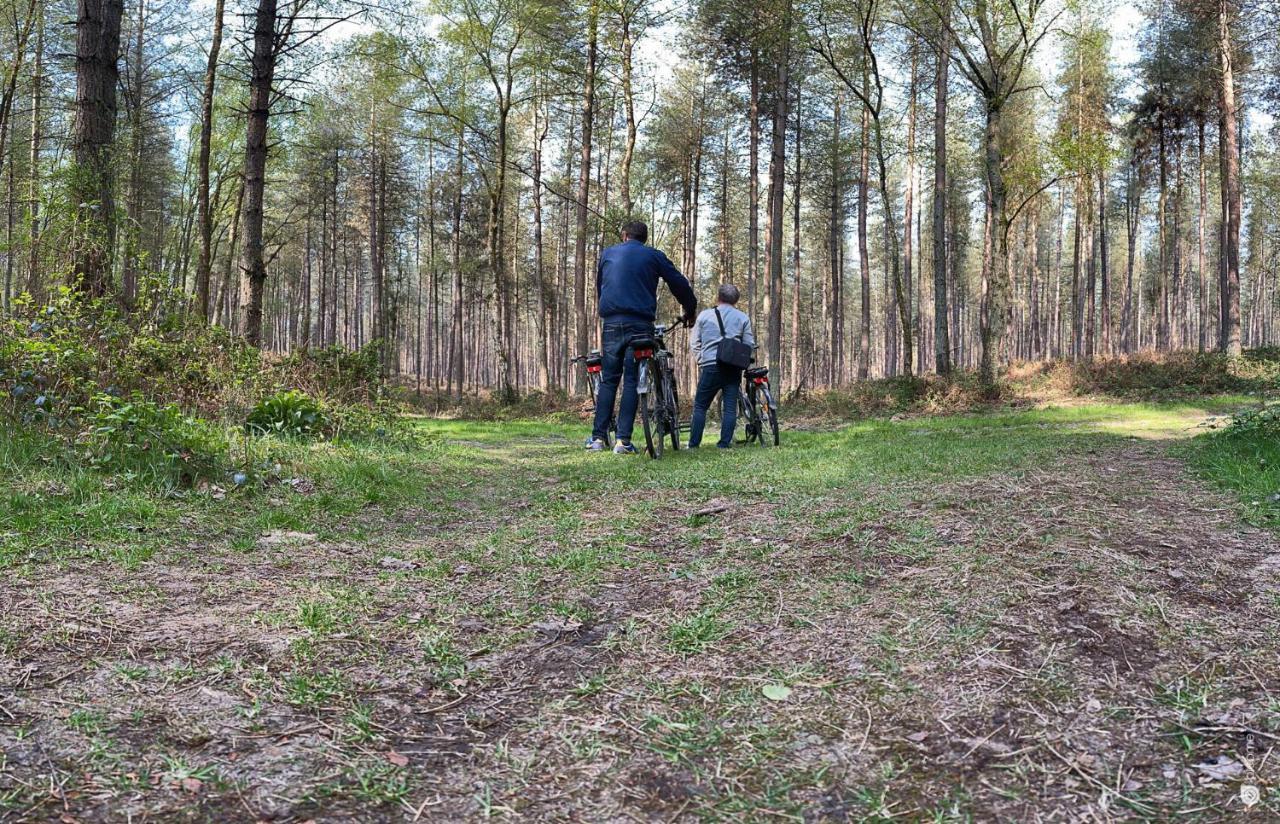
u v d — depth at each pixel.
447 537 3.45
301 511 3.75
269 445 4.96
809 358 52.81
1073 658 1.96
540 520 3.73
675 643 2.14
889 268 38.66
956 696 1.79
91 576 2.52
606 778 1.49
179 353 6.11
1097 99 28.08
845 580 2.58
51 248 6.84
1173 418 10.66
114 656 1.93
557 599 2.51
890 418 15.29
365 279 49.31
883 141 18.64
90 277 6.70
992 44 16.88
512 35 20.61
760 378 7.68
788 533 3.20
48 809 1.29
